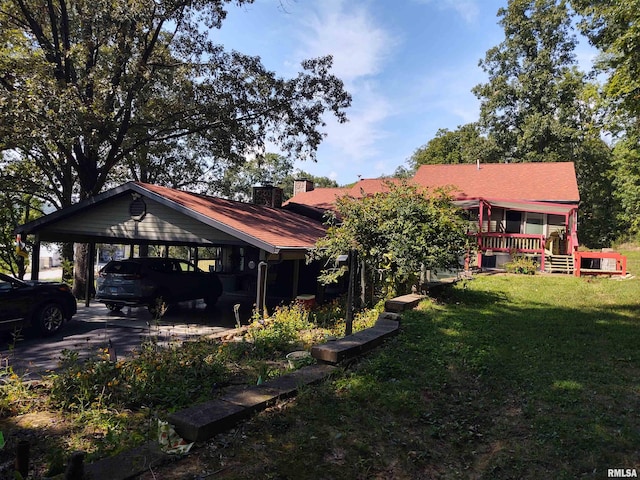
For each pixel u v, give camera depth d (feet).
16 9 53.21
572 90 103.86
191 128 58.54
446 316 29.32
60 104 43.01
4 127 41.42
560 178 72.79
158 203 40.27
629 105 38.88
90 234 43.34
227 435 12.69
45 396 17.19
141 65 52.80
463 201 62.28
